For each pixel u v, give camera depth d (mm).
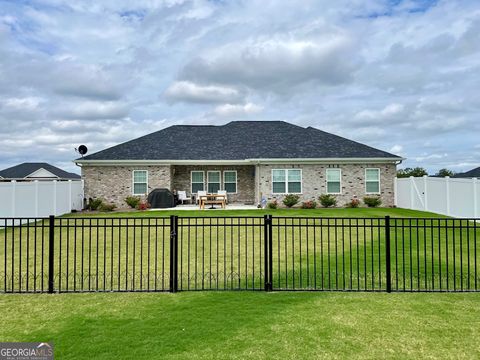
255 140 24219
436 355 3607
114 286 6184
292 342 3883
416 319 4523
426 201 17984
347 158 21484
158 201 21109
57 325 4363
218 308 4930
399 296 5453
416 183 19125
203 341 3906
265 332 4133
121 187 21594
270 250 5809
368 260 7926
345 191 21719
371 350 3707
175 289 5684
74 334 4098
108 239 11031
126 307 4992
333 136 24312
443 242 9945
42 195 15812
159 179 21844
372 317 4594
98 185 21484
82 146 22125
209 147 23562
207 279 6617
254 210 19469
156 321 4469
